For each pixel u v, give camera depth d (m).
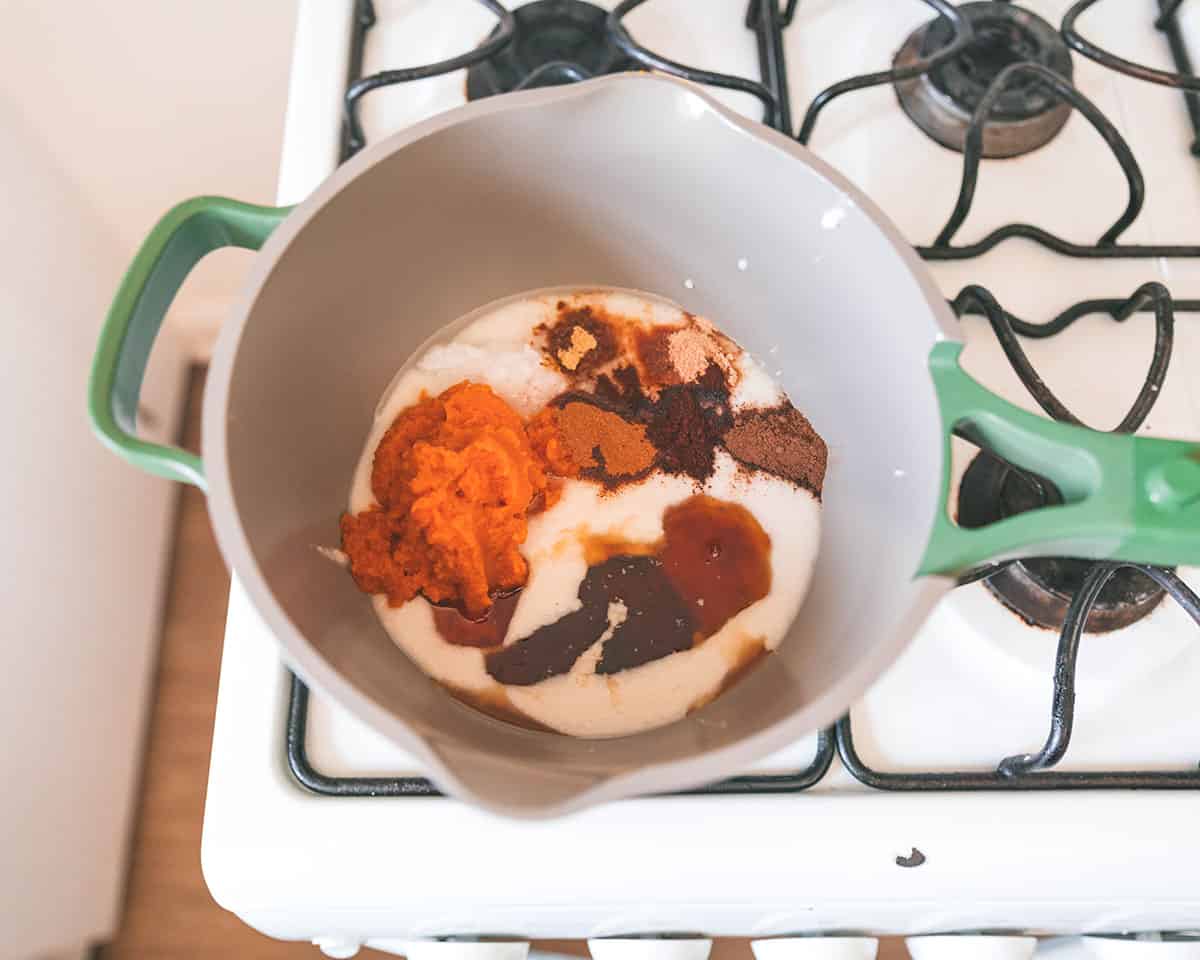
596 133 0.44
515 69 0.57
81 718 0.93
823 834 0.45
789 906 0.46
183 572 1.12
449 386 0.51
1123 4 0.61
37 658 0.85
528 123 0.43
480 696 0.46
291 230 0.40
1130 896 0.46
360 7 0.59
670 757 0.39
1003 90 0.55
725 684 0.47
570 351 0.52
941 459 0.38
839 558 0.47
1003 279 0.55
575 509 0.50
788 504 0.50
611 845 0.45
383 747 0.47
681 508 0.50
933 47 0.58
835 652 0.42
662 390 0.52
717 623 0.48
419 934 0.50
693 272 0.51
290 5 0.74
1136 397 0.53
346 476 0.49
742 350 0.53
